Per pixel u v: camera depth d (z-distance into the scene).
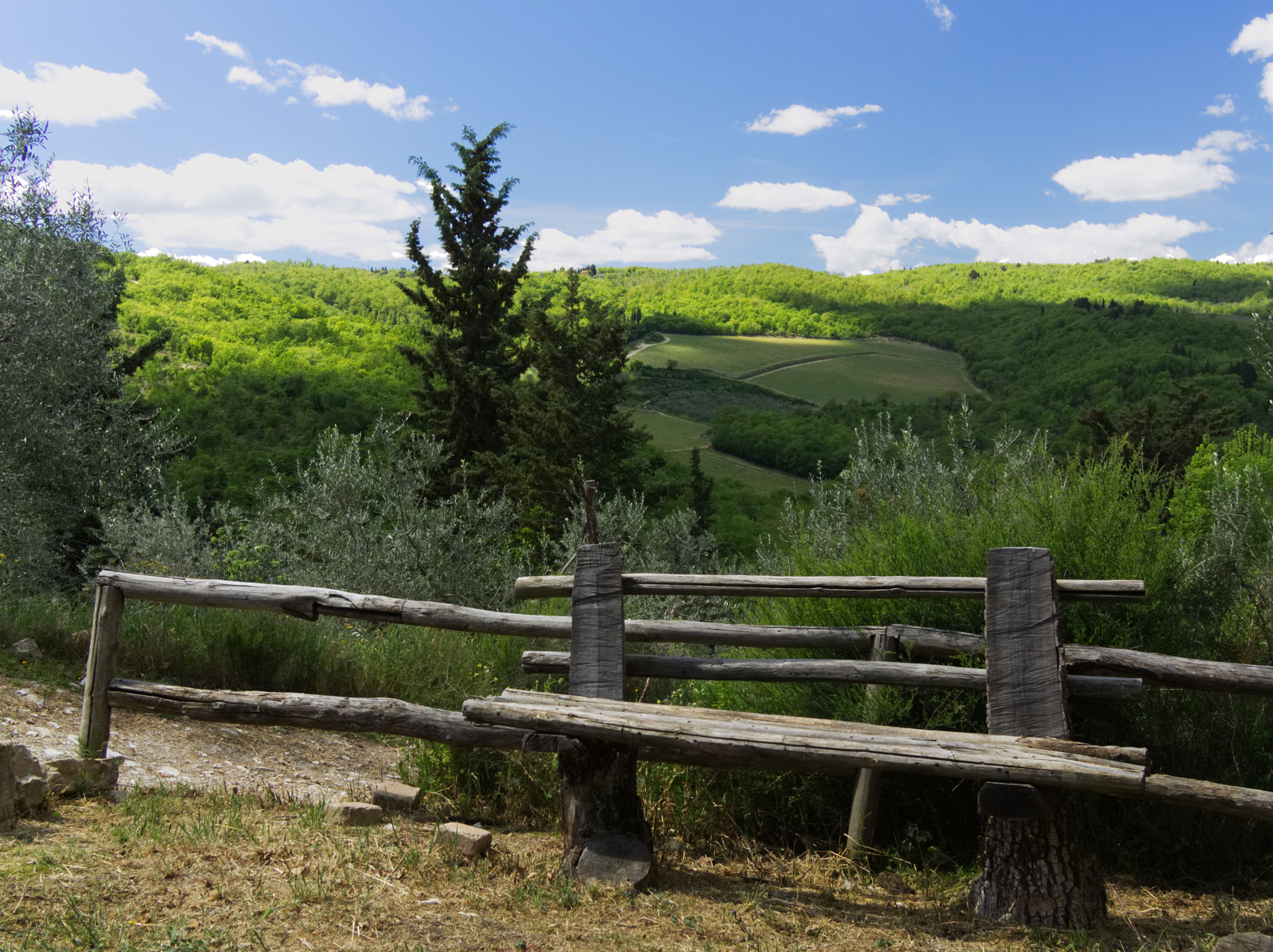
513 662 6.80
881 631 3.93
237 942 2.49
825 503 7.93
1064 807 3.20
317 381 81.69
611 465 23.30
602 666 3.74
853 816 3.96
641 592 3.85
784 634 3.96
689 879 3.61
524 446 22.81
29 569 10.25
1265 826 3.95
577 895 3.18
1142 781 2.84
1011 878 3.24
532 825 4.43
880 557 4.87
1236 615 4.62
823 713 4.39
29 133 11.54
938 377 169.50
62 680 5.62
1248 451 14.72
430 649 6.96
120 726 5.08
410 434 12.66
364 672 6.57
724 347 198.62
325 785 4.75
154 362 73.00
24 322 11.12
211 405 71.12
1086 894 3.19
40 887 2.71
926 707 4.16
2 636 6.05
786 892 3.54
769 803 4.34
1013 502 4.96
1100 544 4.32
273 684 6.34
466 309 26.36
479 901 3.06
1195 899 3.62
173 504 11.48
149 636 6.40
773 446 99.81
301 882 3.00
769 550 8.65
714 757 3.19
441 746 4.68
